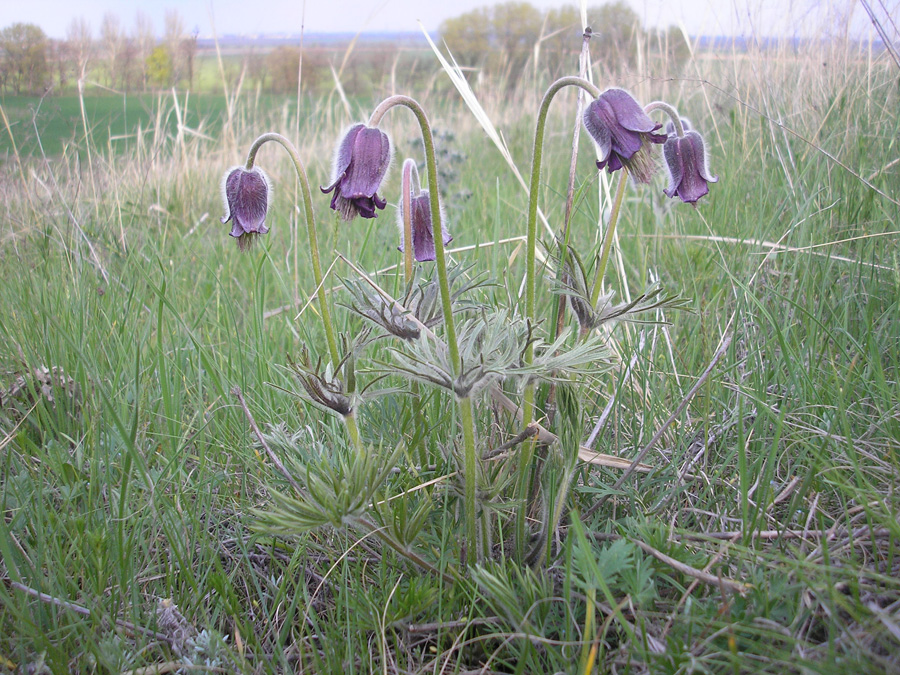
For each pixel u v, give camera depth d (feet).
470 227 1.58
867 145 1.38
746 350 1.03
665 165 0.82
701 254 1.32
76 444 0.88
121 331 1.05
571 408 0.73
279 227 1.74
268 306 1.38
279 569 0.78
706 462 0.86
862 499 0.61
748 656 0.55
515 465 0.79
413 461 0.87
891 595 0.57
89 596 0.68
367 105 3.05
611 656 0.61
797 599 0.61
